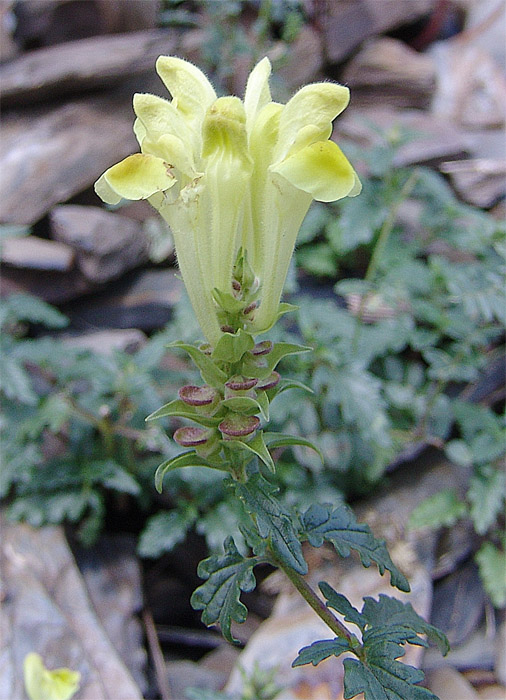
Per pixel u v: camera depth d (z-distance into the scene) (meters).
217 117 0.07
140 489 0.18
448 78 0.32
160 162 0.07
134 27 0.27
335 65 0.30
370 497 0.19
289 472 0.18
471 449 0.18
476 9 0.35
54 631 0.15
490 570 0.19
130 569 0.18
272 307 0.07
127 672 0.15
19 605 0.15
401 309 0.21
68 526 0.18
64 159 0.24
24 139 0.24
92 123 0.25
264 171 0.07
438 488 0.20
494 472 0.19
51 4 0.26
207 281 0.07
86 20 0.26
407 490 0.20
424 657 0.18
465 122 0.31
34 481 0.17
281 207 0.07
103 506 0.19
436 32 0.33
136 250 0.23
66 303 0.23
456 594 0.19
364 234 0.19
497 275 0.17
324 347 0.17
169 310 0.23
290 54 0.26
